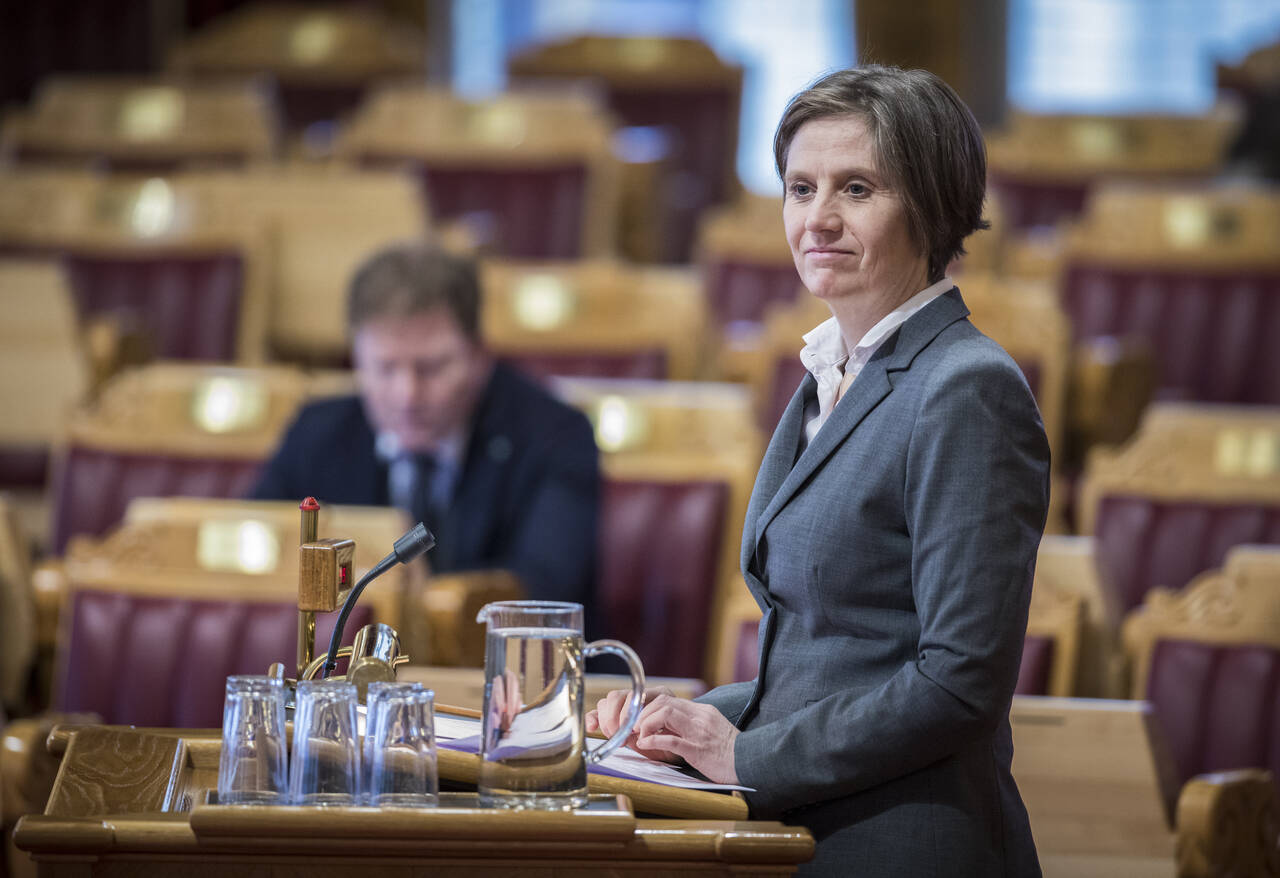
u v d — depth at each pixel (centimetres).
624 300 1747
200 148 2505
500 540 1230
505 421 1248
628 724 577
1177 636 1042
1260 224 1939
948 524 574
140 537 1070
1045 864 862
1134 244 1958
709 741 614
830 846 606
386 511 1092
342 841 521
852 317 627
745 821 544
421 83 2939
